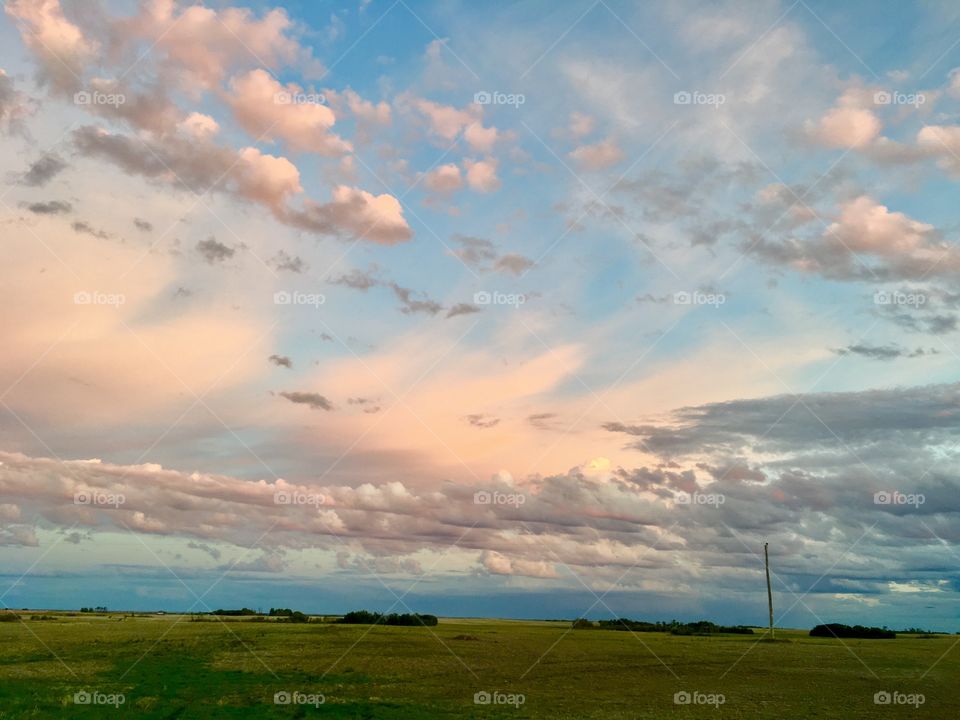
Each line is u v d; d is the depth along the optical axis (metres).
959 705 42.44
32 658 56.06
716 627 130.88
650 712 38.78
